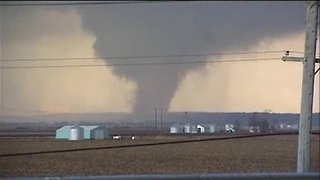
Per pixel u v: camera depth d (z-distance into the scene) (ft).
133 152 385.70
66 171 333.21
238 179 118.62
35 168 330.34
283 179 120.78
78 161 353.51
